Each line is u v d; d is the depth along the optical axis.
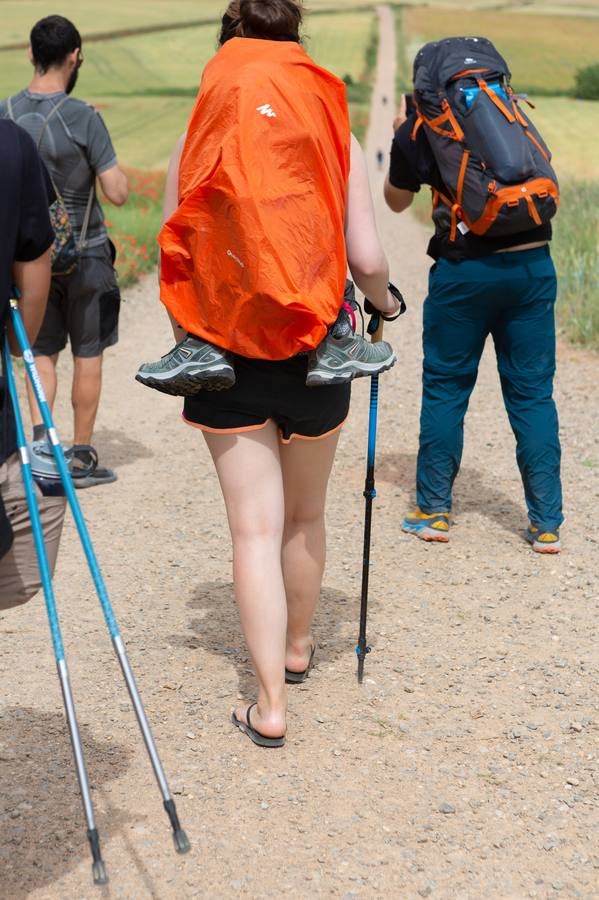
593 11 153.88
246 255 3.66
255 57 3.89
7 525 3.05
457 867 3.42
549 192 5.51
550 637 5.00
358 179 3.98
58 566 5.77
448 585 5.54
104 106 83.00
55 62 6.77
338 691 4.49
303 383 3.91
